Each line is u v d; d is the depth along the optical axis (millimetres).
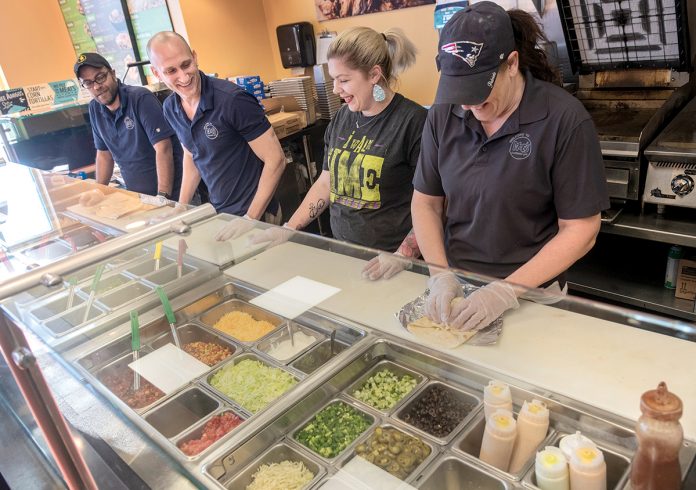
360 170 1892
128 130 2986
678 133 2021
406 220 1941
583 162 1259
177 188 3117
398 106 1836
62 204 2039
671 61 2135
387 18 3318
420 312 1288
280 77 4230
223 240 1755
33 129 3107
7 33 4262
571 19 2223
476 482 922
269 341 1408
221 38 3793
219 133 2346
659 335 1094
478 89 1164
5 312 1021
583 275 2463
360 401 1135
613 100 2371
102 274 1477
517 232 1427
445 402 1092
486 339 1167
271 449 1034
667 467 698
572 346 1105
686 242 2004
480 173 1396
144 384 1297
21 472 1238
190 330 1530
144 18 3834
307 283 1527
